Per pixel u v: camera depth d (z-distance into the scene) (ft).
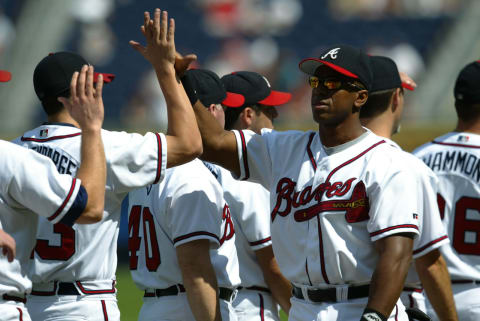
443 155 51.37
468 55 164.45
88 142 33.96
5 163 33.12
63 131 38.73
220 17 185.78
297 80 169.58
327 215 36.81
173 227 40.01
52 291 38.47
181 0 189.26
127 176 37.14
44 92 39.34
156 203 41.11
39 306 38.50
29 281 34.99
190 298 39.42
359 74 37.50
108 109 166.81
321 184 37.52
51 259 38.22
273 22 183.21
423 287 43.47
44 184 32.96
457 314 47.62
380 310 34.81
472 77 50.98
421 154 52.54
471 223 49.85
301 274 38.01
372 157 37.14
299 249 38.09
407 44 175.42
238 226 46.78
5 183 33.06
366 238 36.70
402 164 37.06
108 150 37.01
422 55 174.09
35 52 173.27
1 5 181.06
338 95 37.52
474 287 49.80
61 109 39.45
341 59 37.27
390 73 45.47
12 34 176.65
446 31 175.01
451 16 179.52
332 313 36.83
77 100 34.04
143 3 188.44
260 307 47.93
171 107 38.40
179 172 41.04
